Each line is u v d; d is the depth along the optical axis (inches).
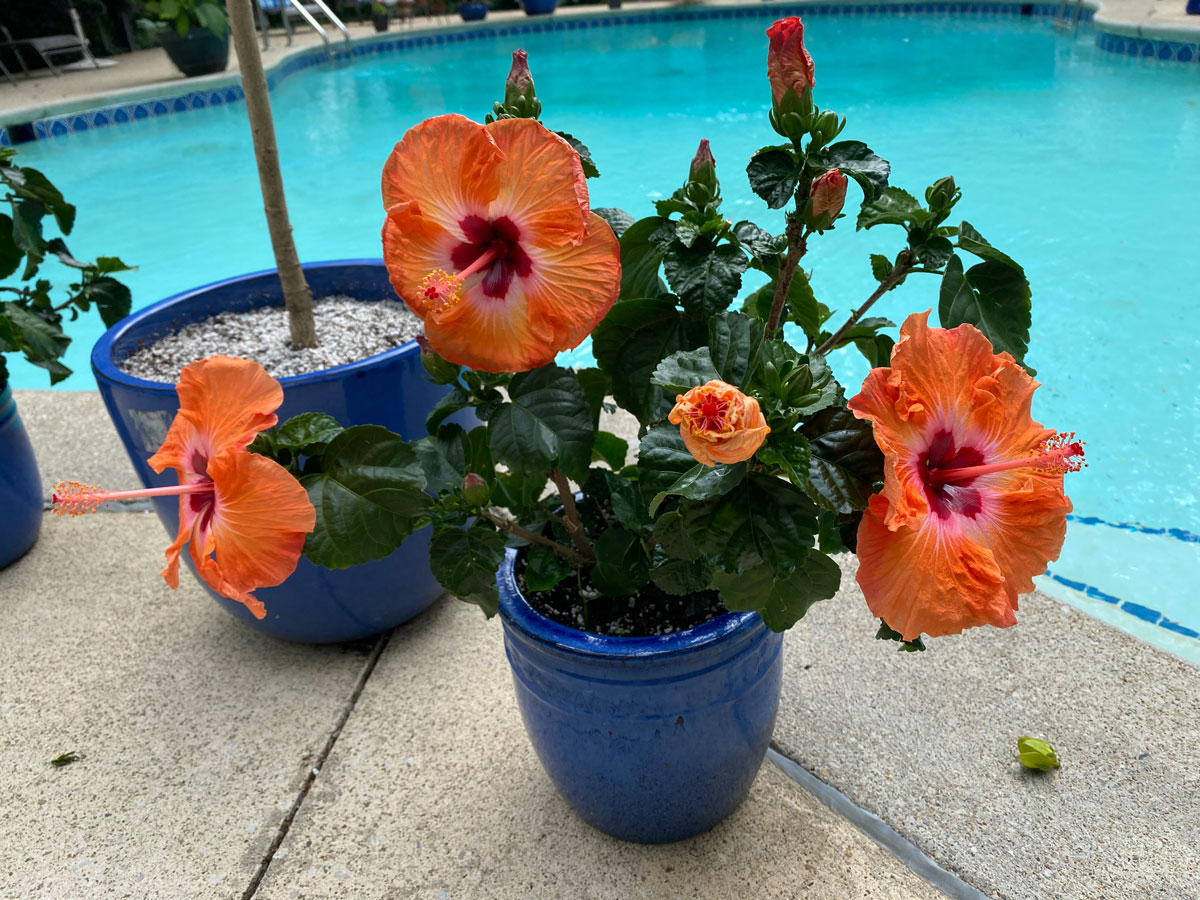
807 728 41.0
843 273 107.8
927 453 23.0
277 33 284.2
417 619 50.6
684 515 23.4
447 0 316.8
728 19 288.5
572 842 37.2
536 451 27.1
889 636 26.2
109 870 37.4
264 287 56.8
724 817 36.7
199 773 41.6
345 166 161.8
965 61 201.9
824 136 23.7
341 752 42.3
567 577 35.4
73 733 44.2
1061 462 22.3
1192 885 33.6
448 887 35.8
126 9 261.1
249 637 50.1
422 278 24.5
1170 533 59.5
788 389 22.3
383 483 26.2
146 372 47.9
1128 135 143.7
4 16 238.4
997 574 22.2
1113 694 41.4
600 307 23.6
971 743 39.7
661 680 30.1
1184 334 85.1
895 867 35.2
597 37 279.3
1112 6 212.4
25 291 56.3
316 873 36.8
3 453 53.9
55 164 168.1
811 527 22.8
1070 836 35.6
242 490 22.6
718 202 26.7
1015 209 117.5
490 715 43.6
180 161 168.4
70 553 57.8
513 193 23.0
